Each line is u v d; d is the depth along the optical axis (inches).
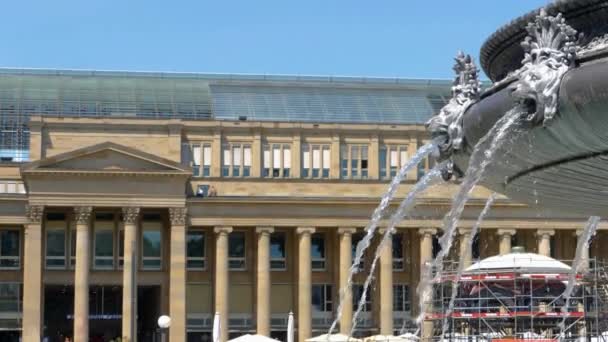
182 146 5831.7
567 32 722.8
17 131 5974.4
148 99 6176.2
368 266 5787.4
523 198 916.0
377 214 938.7
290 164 5915.4
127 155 5428.2
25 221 5423.2
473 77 828.6
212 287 5743.1
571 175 797.2
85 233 5398.6
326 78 6555.1
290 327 3996.1
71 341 5753.0
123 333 5374.0
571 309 3127.5
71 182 5403.5
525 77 724.0
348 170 5944.9
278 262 5841.5
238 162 5885.8
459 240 5615.2
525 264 3110.2
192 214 5556.1
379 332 5615.2
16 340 5625.0
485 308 3127.5
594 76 682.2
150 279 5620.1
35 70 6318.9
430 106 6422.2
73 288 5885.8
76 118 5738.2
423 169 5856.3
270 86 6407.5
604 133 705.0
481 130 797.2
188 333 5713.6
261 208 5585.6
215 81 6407.5
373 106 6353.3
